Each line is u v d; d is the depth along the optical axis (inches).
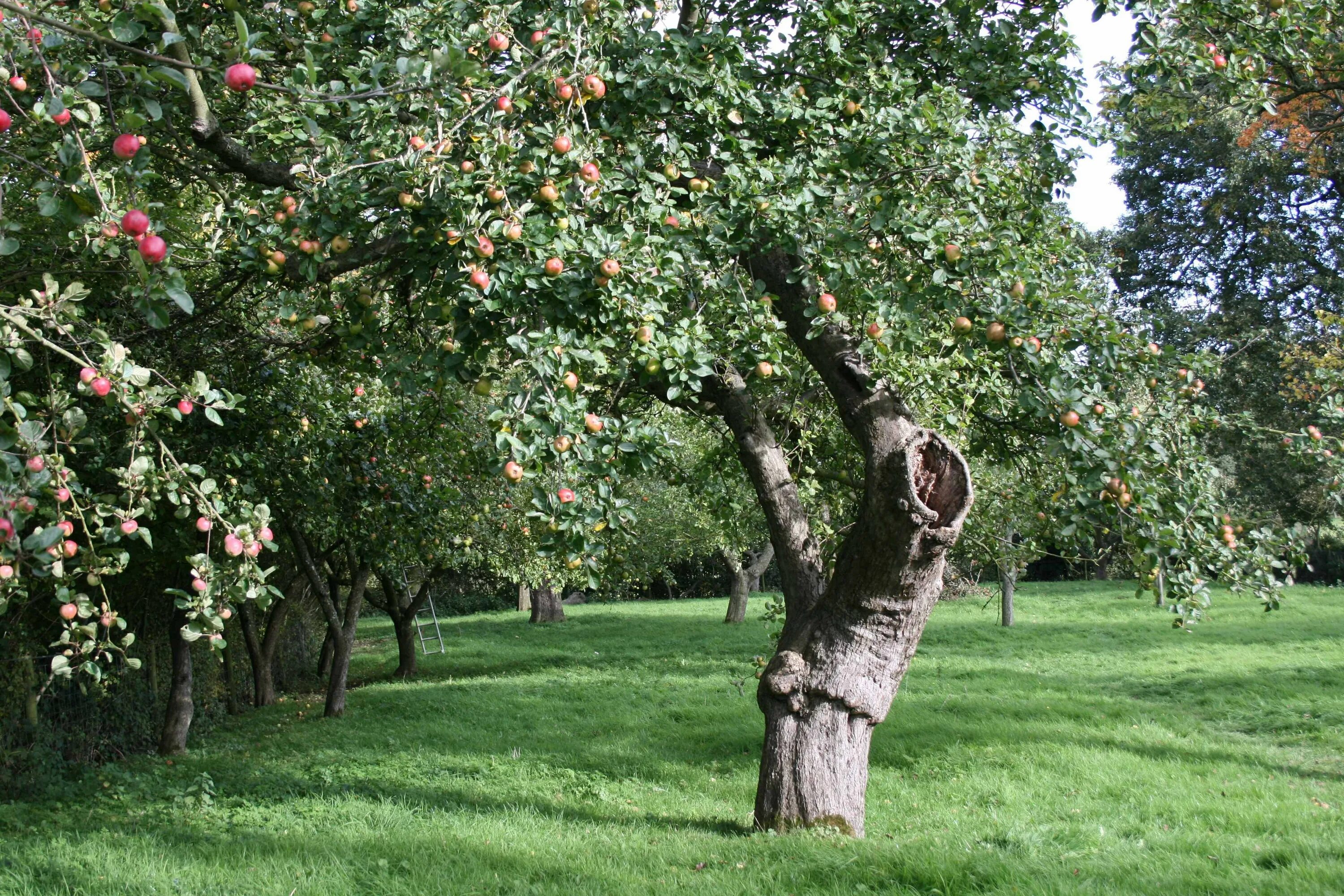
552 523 157.8
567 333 158.9
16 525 126.7
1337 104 605.3
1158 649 701.9
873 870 204.8
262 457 352.8
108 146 180.5
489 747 430.3
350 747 446.6
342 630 576.4
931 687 547.8
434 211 173.0
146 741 473.4
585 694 588.1
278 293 265.3
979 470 393.1
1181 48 219.8
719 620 1103.0
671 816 296.4
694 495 366.6
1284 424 801.6
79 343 157.4
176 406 170.7
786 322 247.9
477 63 153.5
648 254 171.9
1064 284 201.5
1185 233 967.6
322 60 209.3
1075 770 341.7
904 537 222.1
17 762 363.9
